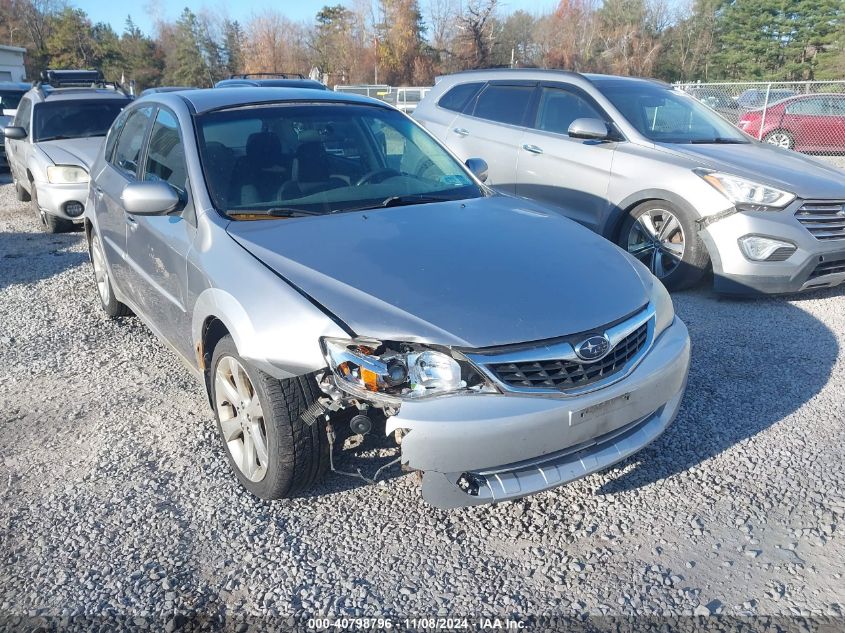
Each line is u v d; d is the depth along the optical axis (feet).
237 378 10.13
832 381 14.01
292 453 9.37
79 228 29.81
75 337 17.20
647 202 19.66
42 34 223.30
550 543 9.48
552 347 8.78
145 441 12.17
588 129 20.35
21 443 12.20
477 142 24.48
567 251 10.73
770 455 11.43
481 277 9.55
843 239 17.90
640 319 9.79
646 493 10.53
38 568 9.12
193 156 12.07
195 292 10.98
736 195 17.87
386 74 174.60
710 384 13.93
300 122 13.39
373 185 12.75
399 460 9.20
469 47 143.74
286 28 203.00
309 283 9.38
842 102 53.88
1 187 43.32
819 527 9.69
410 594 8.60
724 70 173.68
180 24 232.12
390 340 8.59
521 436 8.57
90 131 31.96
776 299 19.25
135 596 8.63
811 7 163.43
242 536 9.65
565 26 173.88
